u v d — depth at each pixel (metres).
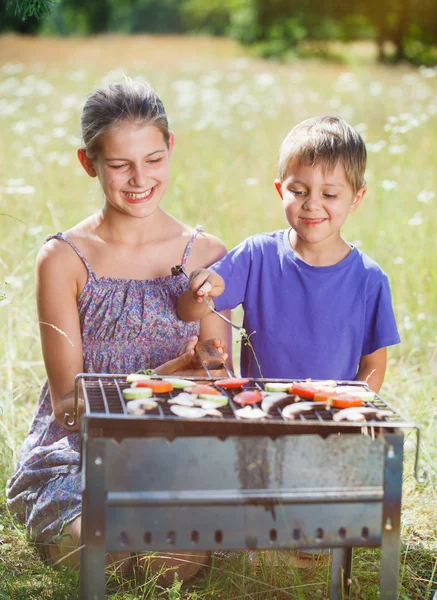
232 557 2.55
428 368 4.03
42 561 2.63
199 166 6.99
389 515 2.01
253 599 2.44
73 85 11.83
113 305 2.72
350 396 2.10
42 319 2.70
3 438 3.22
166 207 5.98
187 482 1.93
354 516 2.00
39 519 2.58
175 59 19.73
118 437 2.17
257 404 2.10
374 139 8.16
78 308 2.76
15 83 10.83
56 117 8.12
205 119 8.16
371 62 25.56
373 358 2.83
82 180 6.43
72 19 38.50
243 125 8.51
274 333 2.79
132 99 2.60
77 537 2.43
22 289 4.21
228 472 1.94
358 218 5.67
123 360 2.73
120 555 2.51
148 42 24.23
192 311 2.69
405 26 26.69
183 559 2.51
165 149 2.66
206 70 15.58
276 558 2.51
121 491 1.92
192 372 2.60
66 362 2.67
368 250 5.03
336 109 9.84
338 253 2.78
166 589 2.38
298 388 2.16
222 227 5.27
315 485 1.98
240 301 2.83
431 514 2.96
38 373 3.95
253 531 1.97
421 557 2.73
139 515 1.93
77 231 2.79
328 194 2.61
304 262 2.77
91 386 2.18
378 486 2.00
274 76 13.77
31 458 2.72
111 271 2.76
